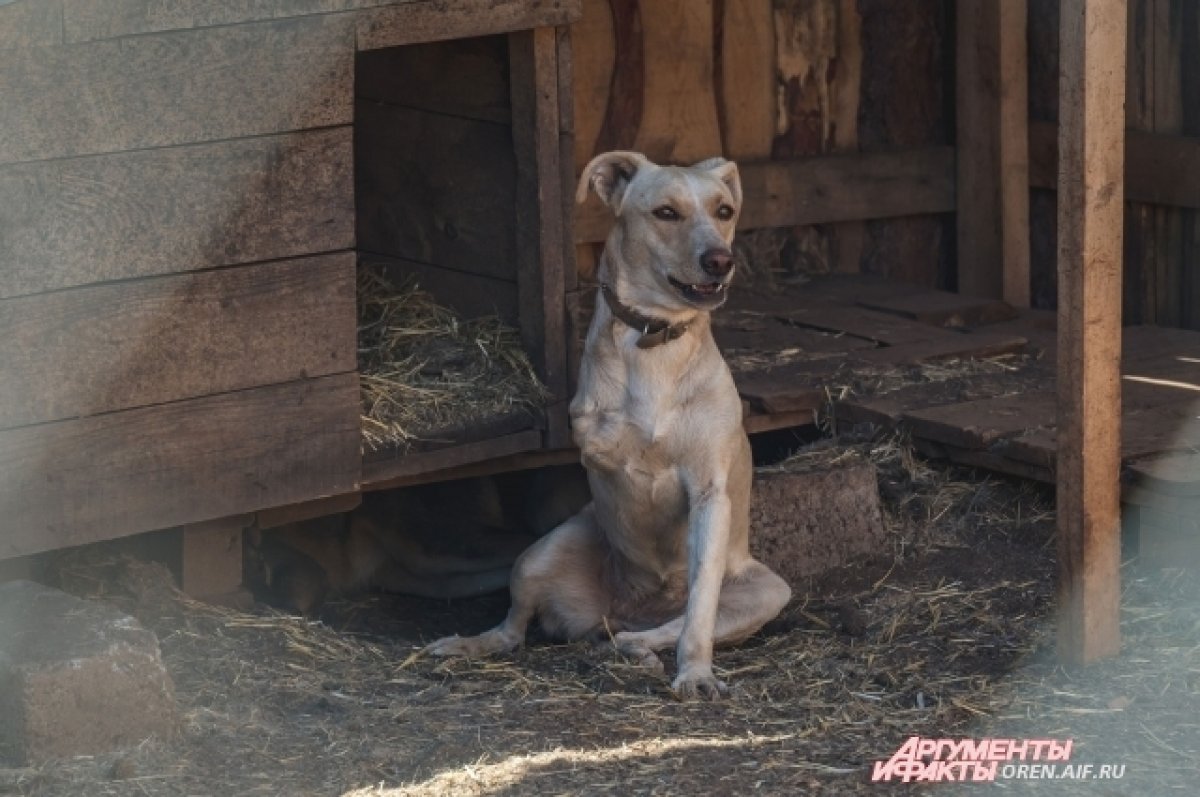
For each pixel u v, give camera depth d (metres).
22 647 7.54
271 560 10.95
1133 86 13.98
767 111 14.76
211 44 8.81
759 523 10.30
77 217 8.56
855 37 15.02
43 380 8.61
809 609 10.02
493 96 10.62
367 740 7.80
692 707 8.35
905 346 12.66
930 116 15.41
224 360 9.16
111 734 7.49
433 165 11.12
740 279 14.58
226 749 7.61
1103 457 8.43
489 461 10.88
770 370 12.08
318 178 9.29
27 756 7.31
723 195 8.99
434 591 11.51
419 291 11.37
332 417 9.58
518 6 9.98
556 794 7.22
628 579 9.91
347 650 9.30
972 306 13.80
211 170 8.93
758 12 14.58
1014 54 14.57
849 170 14.86
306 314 9.39
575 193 10.09
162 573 9.62
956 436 10.84
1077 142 8.12
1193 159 13.40
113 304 8.76
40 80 8.34
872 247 15.35
